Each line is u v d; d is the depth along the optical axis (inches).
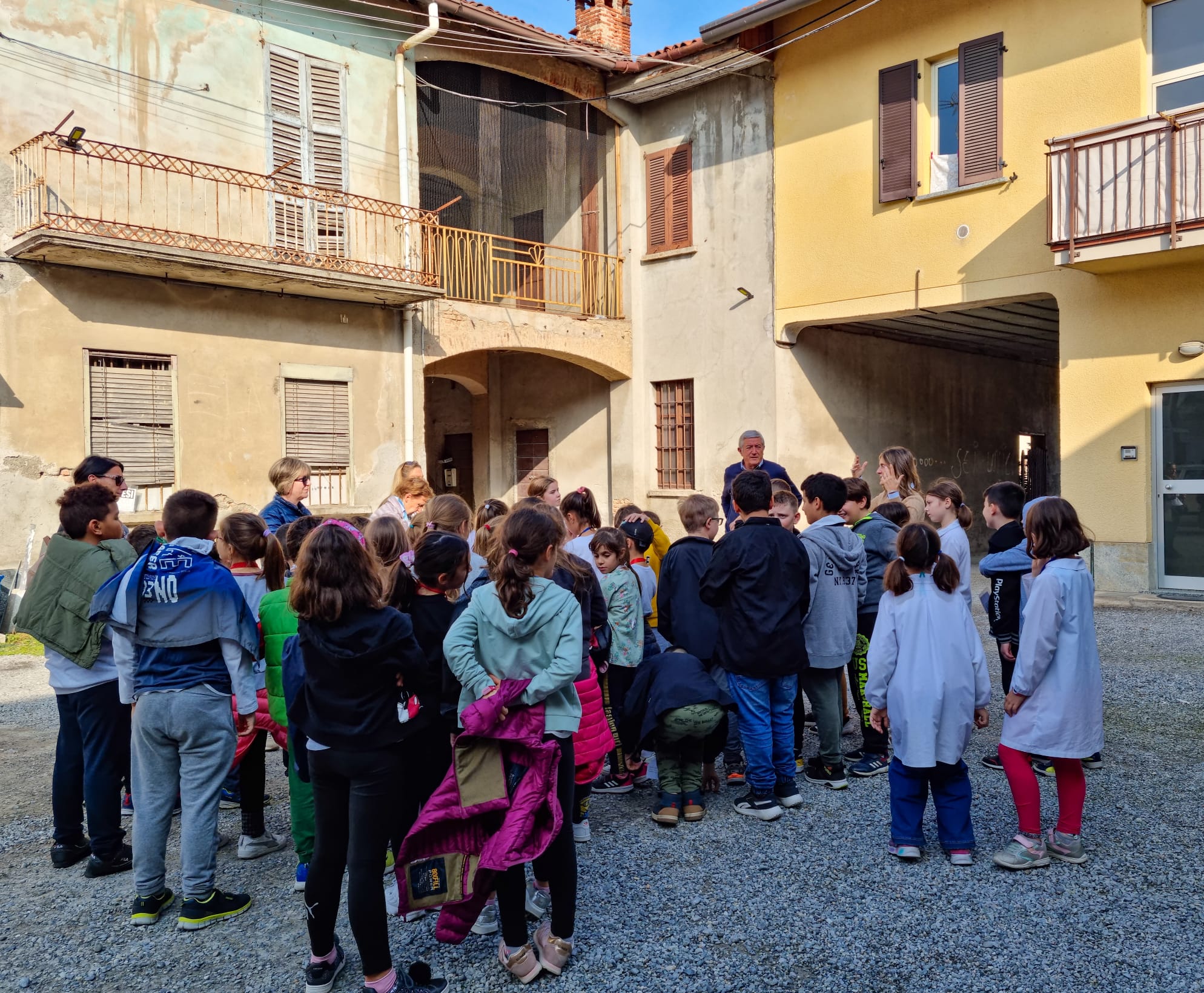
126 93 390.9
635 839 167.8
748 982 120.2
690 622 185.8
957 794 153.1
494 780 117.3
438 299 491.8
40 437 366.0
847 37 475.5
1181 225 348.2
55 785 162.4
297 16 443.5
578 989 119.6
